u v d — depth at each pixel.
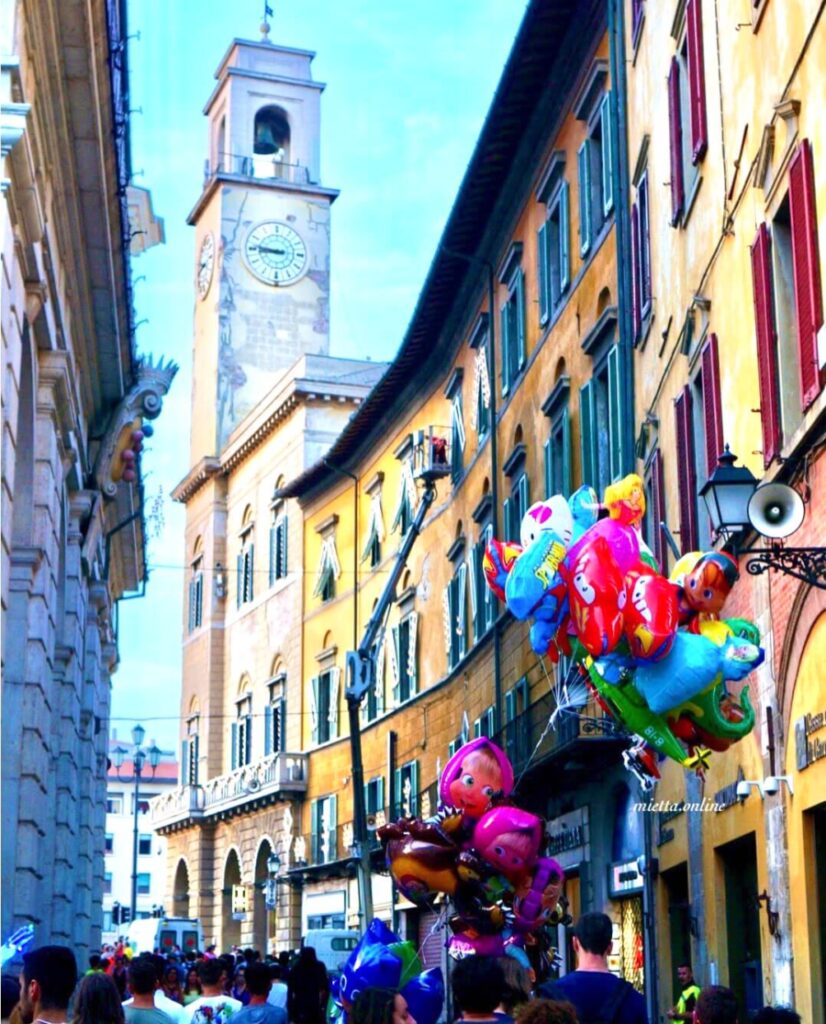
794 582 14.36
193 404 70.94
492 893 11.04
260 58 71.88
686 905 20.97
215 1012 12.02
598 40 25.97
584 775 25.53
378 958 9.48
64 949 7.50
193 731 67.44
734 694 10.79
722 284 17.62
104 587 33.59
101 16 19.20
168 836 69.25
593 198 26.52
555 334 28.91
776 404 14.86
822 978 13.97
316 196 70.50
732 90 17.17
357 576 50.19
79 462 27.27
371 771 47.59
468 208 33.28
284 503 58.66
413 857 11.15
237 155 70.44
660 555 21.41
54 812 25.28
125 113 22.58
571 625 11.05
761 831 15.80
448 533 39.59
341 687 51.62
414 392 43.16
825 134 13.32
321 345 69.25
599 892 25.09
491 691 33.56
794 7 14.45
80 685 29.55
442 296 37.28
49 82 18.80
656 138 21.95
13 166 16.11
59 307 21.39
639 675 10.59
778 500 11.44
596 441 25.59
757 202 15.93
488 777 11.25
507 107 29.50
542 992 7.86
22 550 20.58
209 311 69.50
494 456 33.75
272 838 57.06
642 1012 7.85
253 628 61.50
